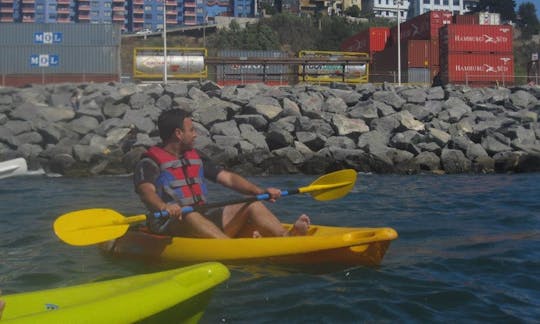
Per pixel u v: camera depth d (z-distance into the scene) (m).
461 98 20.09
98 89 19.17
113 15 105.62
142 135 15.68
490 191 10.05
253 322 3.43
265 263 4.52
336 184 5.46
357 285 4.09
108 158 14.88
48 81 24.70
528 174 14.29
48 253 5.21
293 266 4.49
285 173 15.14
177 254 4.67
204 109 17.27
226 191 9.88
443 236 5.89
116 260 4.92
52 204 8.55
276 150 15.20
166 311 2.78
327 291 3.95
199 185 4.89
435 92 20.27
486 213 7.37
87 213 4.42
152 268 4.66
